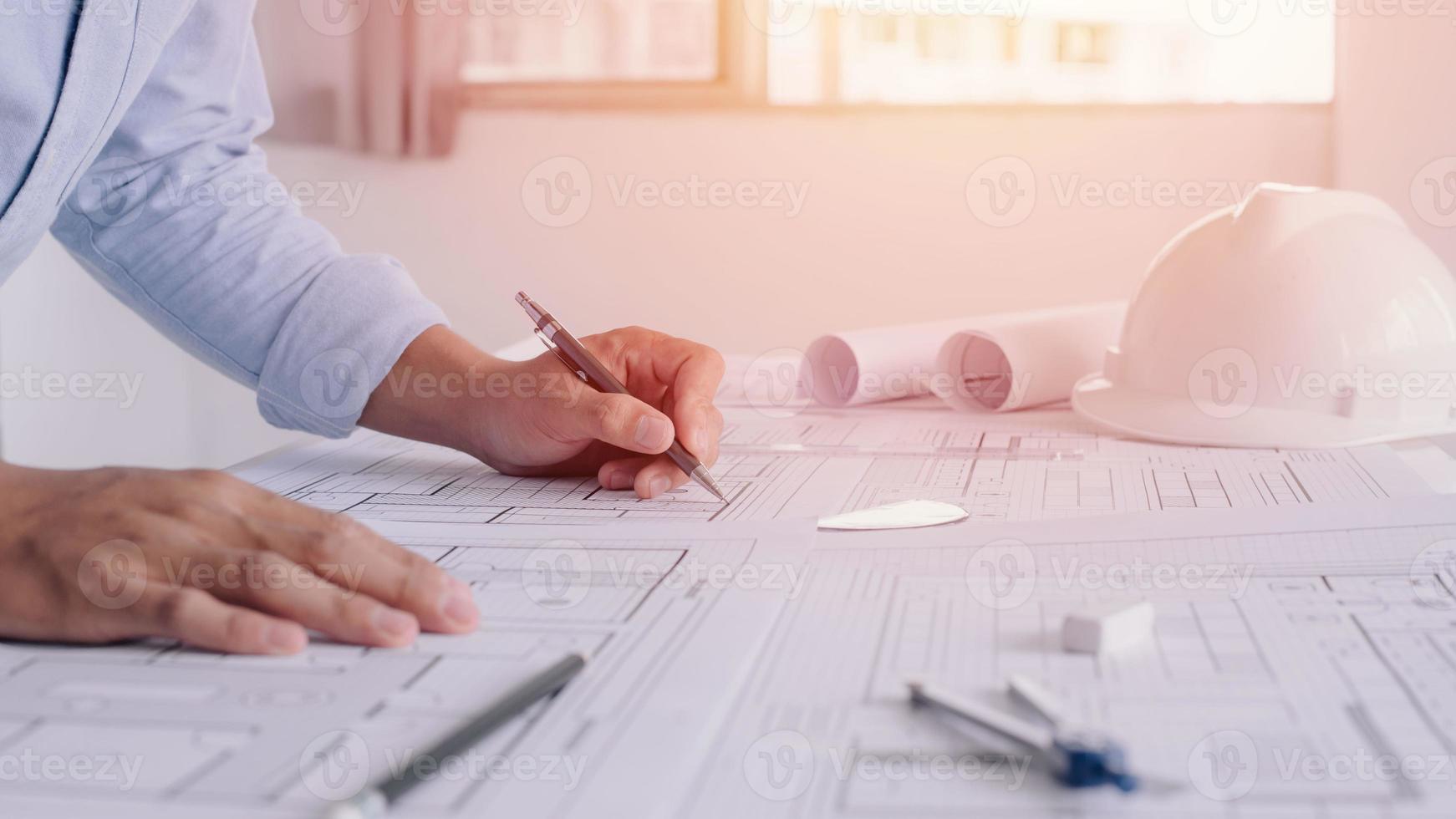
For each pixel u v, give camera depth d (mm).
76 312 1895
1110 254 1814
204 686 385
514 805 300
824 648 413
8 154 594
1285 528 541
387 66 1978
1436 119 1559
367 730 349
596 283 1999
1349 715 345
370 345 741
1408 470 655
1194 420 767
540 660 405
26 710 367
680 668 393
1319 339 737
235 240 762
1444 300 749
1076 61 1792
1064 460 730
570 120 1955
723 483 690
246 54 822
